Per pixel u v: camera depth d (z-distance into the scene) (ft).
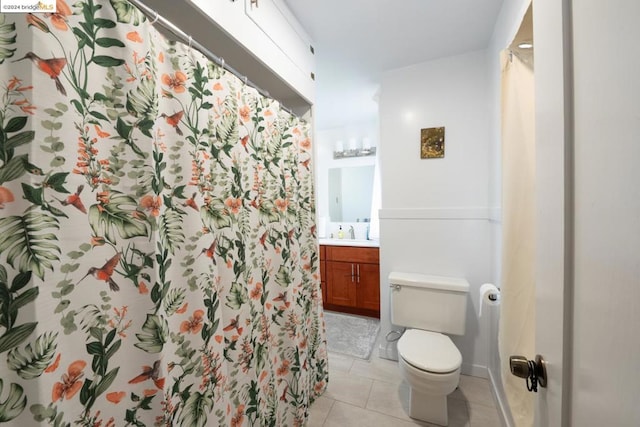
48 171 1.72
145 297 2.22
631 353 0.93
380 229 6.88
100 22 1.98
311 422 4.82
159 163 2.39
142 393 2.20
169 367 2.46
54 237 1.75
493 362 5.43
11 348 1.58
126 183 2.13
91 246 1.94
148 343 2.22
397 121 6.58
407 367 4.71
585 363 1.26
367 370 6.40
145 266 2.22
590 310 1.22
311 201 5.31
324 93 7.84
